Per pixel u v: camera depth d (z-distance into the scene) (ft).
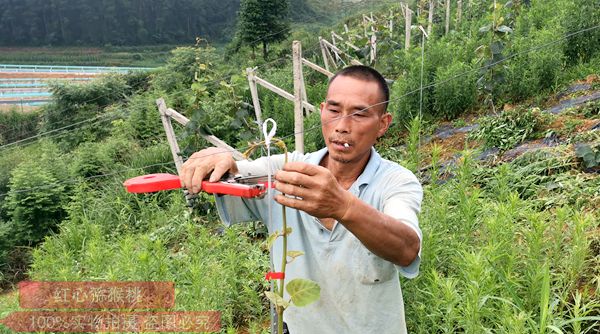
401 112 24.75
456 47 31.55
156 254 14.05
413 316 10.14
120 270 13.97
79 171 29.73
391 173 6.34
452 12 54.29
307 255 6.40
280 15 67.05
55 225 25.98
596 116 18.38
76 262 18.84
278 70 52.01
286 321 6.84
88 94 51.42
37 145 44.60
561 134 17.84
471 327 8.34
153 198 24.30
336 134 6.12
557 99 21.91
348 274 6.13
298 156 7.15
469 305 8.43
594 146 15.62
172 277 14.25
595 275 10.51
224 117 30.37
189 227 17.11
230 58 68.49
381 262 5.98
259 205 6.66
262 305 13.87
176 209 22.35
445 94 24.04
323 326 6.52
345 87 6.02
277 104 31.24
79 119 49.42
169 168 28.76
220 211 6.60
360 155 6.24
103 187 26.86
